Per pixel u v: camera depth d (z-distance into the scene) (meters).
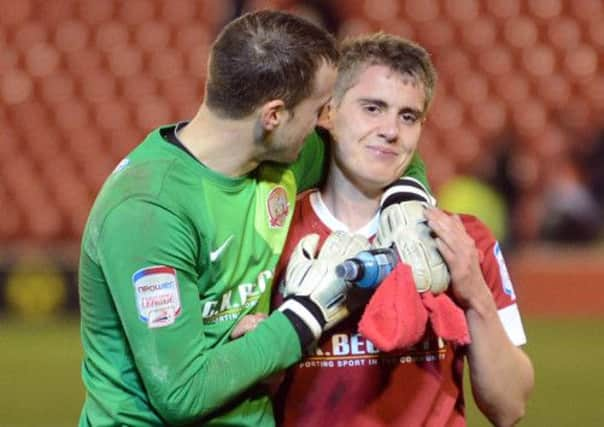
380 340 11.54
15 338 38.44
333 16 47.09
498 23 54.75
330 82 12.00
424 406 12.69
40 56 55.81
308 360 12.67
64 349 36.31
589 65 53.72
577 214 43.50
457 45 54.50
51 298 42.06
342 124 12.70
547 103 52.75
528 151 50.56
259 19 11.85
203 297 12.00
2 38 56.34
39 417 27.38
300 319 11.87
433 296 11.96
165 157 11.84
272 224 12.47
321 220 13.06
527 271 40.81
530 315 40.69
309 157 13.10
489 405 12.73
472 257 12.08
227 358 11.62
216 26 53.56
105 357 12.14
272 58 11.61
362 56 12.65
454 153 51.34
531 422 26.06
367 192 12.98
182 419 11.62
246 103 11.67
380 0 55.06
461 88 53.28
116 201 11.61
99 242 11.65
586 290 40.38
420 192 12.73
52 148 53.50
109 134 53.72
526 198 48.31
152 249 11.48
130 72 55.16
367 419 12.64
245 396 12.20
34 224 51.22
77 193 52.06
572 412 26.92
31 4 56.94
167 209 11.57
